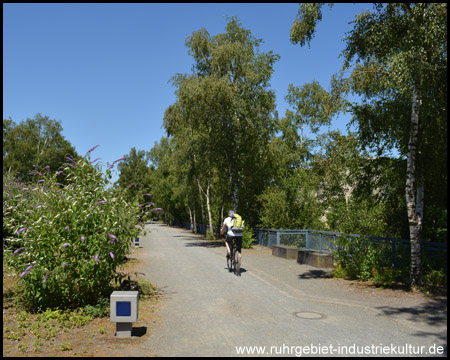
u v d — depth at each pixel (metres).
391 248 10.71
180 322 6.51
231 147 25.70
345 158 12.27
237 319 6.73
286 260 15.79
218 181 32.53
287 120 33.88
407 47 8.95
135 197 7.76
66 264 6.28
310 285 10.09
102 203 6.95
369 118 10.74
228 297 8.58
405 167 11.05
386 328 6.16
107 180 7.58
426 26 8.56
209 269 12.96
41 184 7.26
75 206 6.64
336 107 10.27
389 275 9.59
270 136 26.72
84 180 7.37
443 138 9.36
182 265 13.96
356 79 10.34
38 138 57.44
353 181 12.41
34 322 6.09
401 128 9.98
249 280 10.84
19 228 6.75
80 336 5.59
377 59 10.46
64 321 6.12
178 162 30.77
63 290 6.57
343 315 7.01
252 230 23.19
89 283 6.59
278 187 24.34
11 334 5.47
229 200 32.66
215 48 24.69
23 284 6.75
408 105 10.08
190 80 23.89
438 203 10.62
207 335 5.80
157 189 64.75
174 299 8.32
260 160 28.05
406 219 11.52
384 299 8.27
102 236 6.63
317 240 16.73
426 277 9.40
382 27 9.55
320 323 6.47
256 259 16.16
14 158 53.09
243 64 24.52
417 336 5.73
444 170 9.80
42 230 6.44
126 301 5.53
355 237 11.48
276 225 22.36
